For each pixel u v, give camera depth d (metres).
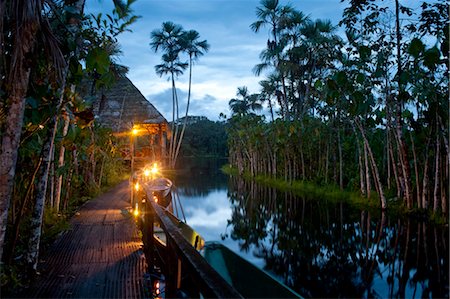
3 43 3.29
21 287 4.38
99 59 4.32
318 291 6.43
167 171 37.94
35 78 4.45
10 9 3.23
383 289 6.64
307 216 14.49
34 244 4.67
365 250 9.45
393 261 8.47
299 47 29.16
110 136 17.62
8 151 3.40
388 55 13.34
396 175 15.73
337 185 21.08
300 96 33.56
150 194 5.86
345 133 23.42
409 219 13.16
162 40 44.22
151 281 4.80
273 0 31.36
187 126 99.50
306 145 25.30
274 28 32.53
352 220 13.40
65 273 5.02
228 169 43.72
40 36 3.70
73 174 12.56
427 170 13.92
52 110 4.28
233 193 22.73
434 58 8.95
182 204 18.56
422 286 6.80
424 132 14.38
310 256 8.88
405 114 13.86
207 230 12.33
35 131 4.58
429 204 14.30
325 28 27.25
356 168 21.14
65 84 4.74
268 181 28.30
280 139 24.31
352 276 7.41
